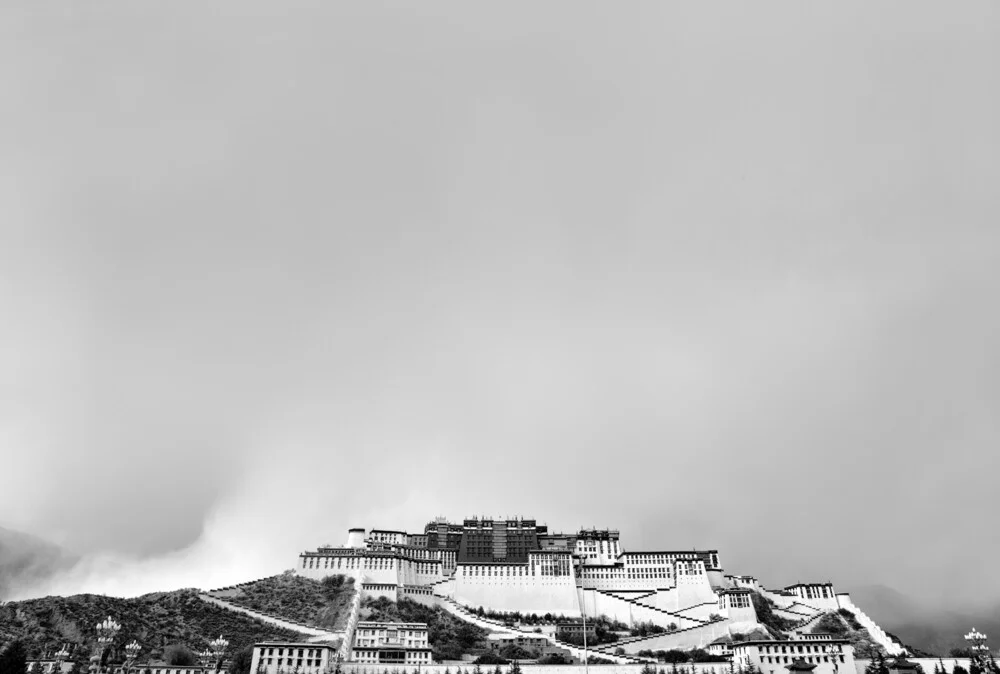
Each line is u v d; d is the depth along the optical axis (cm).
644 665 19175
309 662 17525
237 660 17738
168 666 17938
